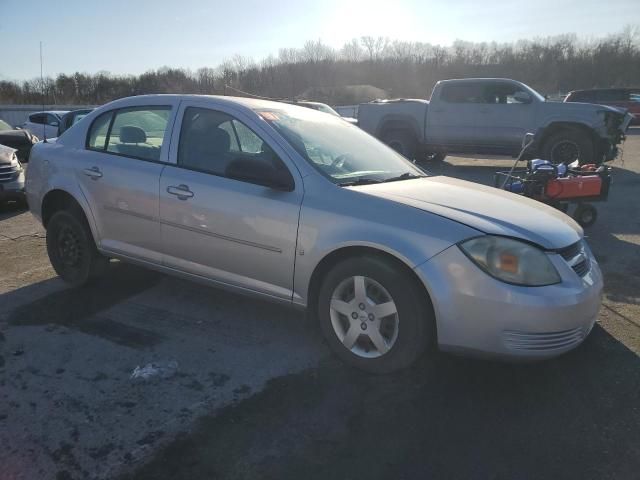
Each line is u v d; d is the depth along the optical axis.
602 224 7.33
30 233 6.97
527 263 2.96
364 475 2.43
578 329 3.06
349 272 3.26
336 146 4.02
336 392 3.11
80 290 4.73
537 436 2.71
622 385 3.18
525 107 12.11
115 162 4.31
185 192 3.86
